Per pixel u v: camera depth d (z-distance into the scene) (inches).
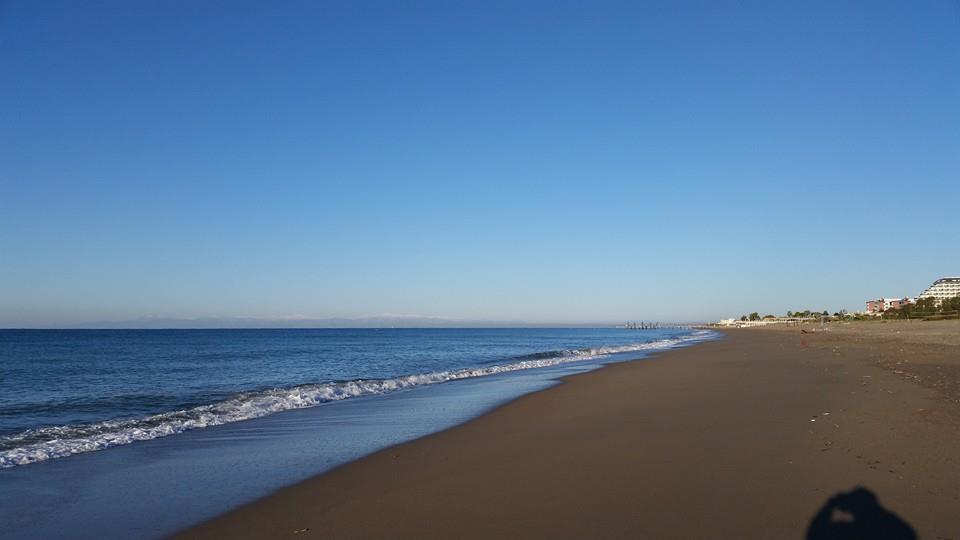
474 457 376.8
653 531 234.2
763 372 882.8
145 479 341.4
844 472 303.1
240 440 457.4
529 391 773.9
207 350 2278.5
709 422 462.6
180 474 351.9
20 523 270.8
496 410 589.6
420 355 1914.4
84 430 498.0
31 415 620.7
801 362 1073.5
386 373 1173.1
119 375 1137.4
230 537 249.0
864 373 807.7
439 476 332.2
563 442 410.0
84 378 1075.3
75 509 289.3
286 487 320.8
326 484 324.2
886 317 4975.4
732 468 320.8
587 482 305.1
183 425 521.3
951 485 276.1
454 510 269.6
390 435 470.3
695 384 743.1
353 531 248.7
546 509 265.4
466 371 1088.8
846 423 429.4
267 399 685.9
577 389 742.5
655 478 307.6
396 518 262.5
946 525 230.5
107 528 263.4
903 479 287.0
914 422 419.5
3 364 1461.6
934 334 2230.6
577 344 3019.2
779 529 232.2
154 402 718.5
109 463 382.0
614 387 746.2
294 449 421.1
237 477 343.3
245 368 1322.6
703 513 252.5
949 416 440.8
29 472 359.6
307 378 1056.8
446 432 473.7
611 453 367.6
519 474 327.3
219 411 603.8
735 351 1565.0
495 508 269.9
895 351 1334.9
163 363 1501.0
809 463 323.9
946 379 700.7
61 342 3208.7
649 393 666.2
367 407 639.1
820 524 235.8
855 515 243.6
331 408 633.0
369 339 4023.1
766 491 278.7
